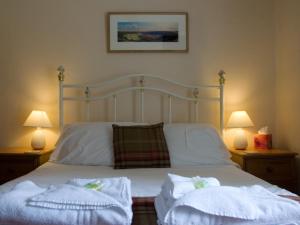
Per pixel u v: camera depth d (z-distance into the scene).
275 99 3.10
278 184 2.67
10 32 2.98
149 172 2.13
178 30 3.03
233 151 2.82
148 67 3.04
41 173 2.07
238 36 3.07
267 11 3.08
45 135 2.97
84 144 2.47
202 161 2.43
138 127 2.52
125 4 3.02
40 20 2.99
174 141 2.52
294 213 1.07
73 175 2.02
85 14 3.00
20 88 2.98
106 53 3.02
